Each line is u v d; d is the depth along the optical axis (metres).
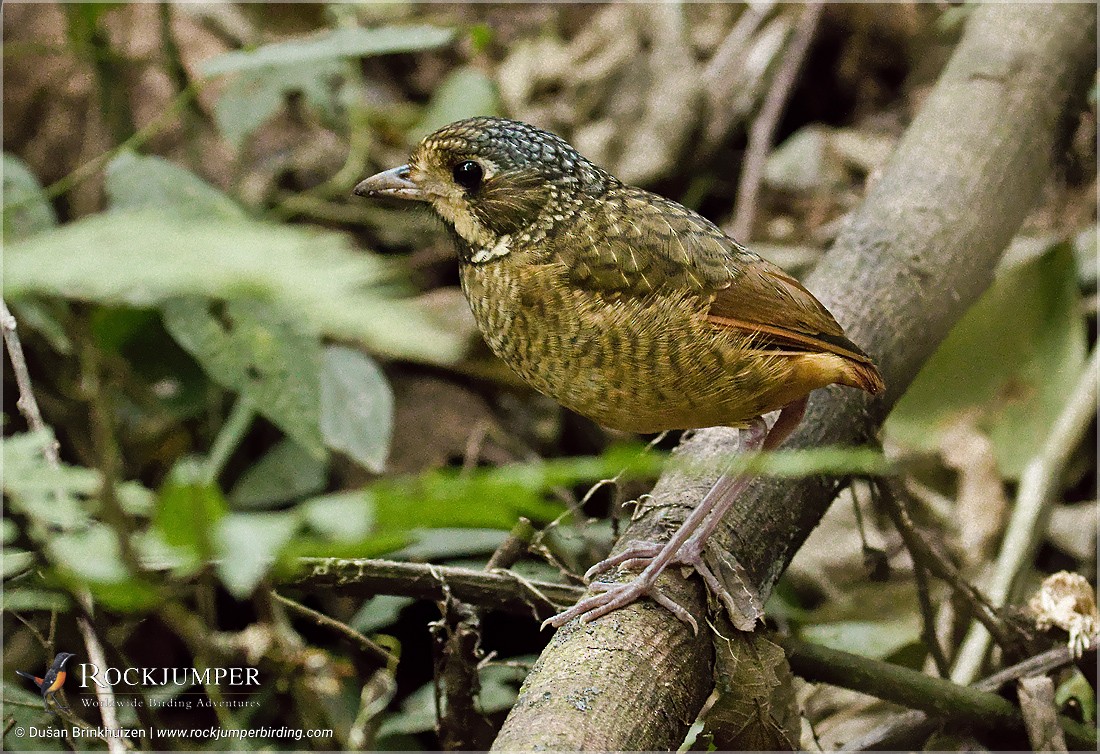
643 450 2.53
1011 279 11.59
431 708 8.23
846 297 8.37
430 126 12.38
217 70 7.90
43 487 2.96
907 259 8.62
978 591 8.19
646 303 6.27
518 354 6.63
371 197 6.96
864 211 9.06
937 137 9.52
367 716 6.68
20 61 12.73
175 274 1.84
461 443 11.39
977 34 10.42
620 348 6.28
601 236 6.38
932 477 11.32
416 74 14.41
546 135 6.66
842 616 10.05
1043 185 9.80
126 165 9.12
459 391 11.73
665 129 13.62
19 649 8.52
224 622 9.21
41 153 12.61
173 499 2.34
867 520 10.80
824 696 9.27
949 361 11.55
